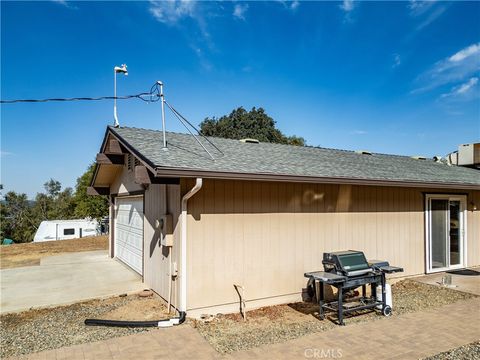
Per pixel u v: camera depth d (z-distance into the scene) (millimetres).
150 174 5473
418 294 7086
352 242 7512
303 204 6840
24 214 49500
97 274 8875
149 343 4488
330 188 7250
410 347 4395
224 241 5902
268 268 6344
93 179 11539
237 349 4348
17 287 7551
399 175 8219
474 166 13328
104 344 4469
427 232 8969
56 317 5727
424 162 12359
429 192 9094
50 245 15734
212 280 5766
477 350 4309
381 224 8078
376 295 6102
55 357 4094
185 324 5219
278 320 5539
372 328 5098
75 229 30516
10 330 5137
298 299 6633
